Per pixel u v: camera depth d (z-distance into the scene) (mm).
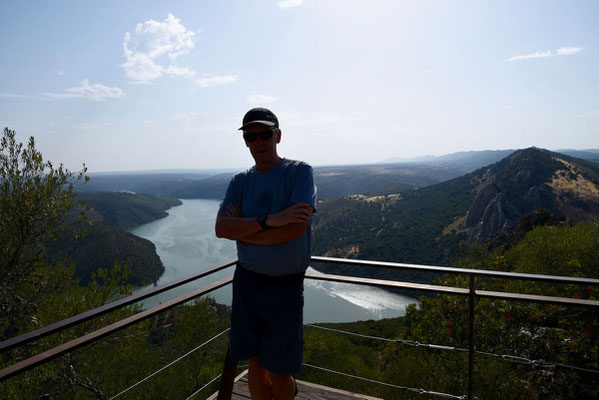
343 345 10375
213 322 10805
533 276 1843
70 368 6219
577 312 5863
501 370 5316
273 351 1636
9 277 6945
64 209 7312
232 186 1837
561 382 5184
